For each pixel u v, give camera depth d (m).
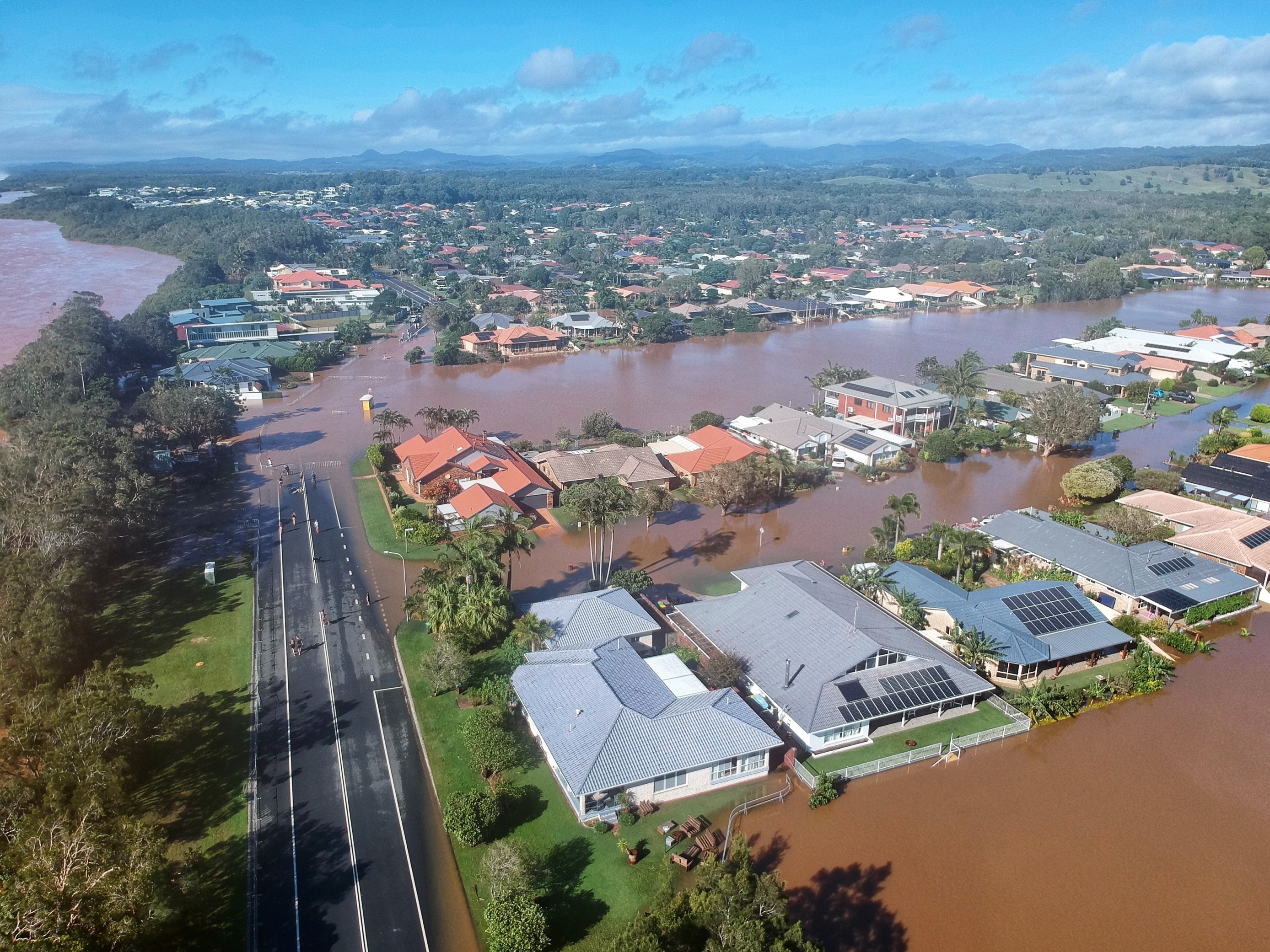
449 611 80.56
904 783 65.88
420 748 69.06
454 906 54.06
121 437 123.56
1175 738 71.25
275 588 96.62
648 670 72.69
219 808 62.06
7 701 68.19
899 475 137.62
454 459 128.25
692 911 47.50
